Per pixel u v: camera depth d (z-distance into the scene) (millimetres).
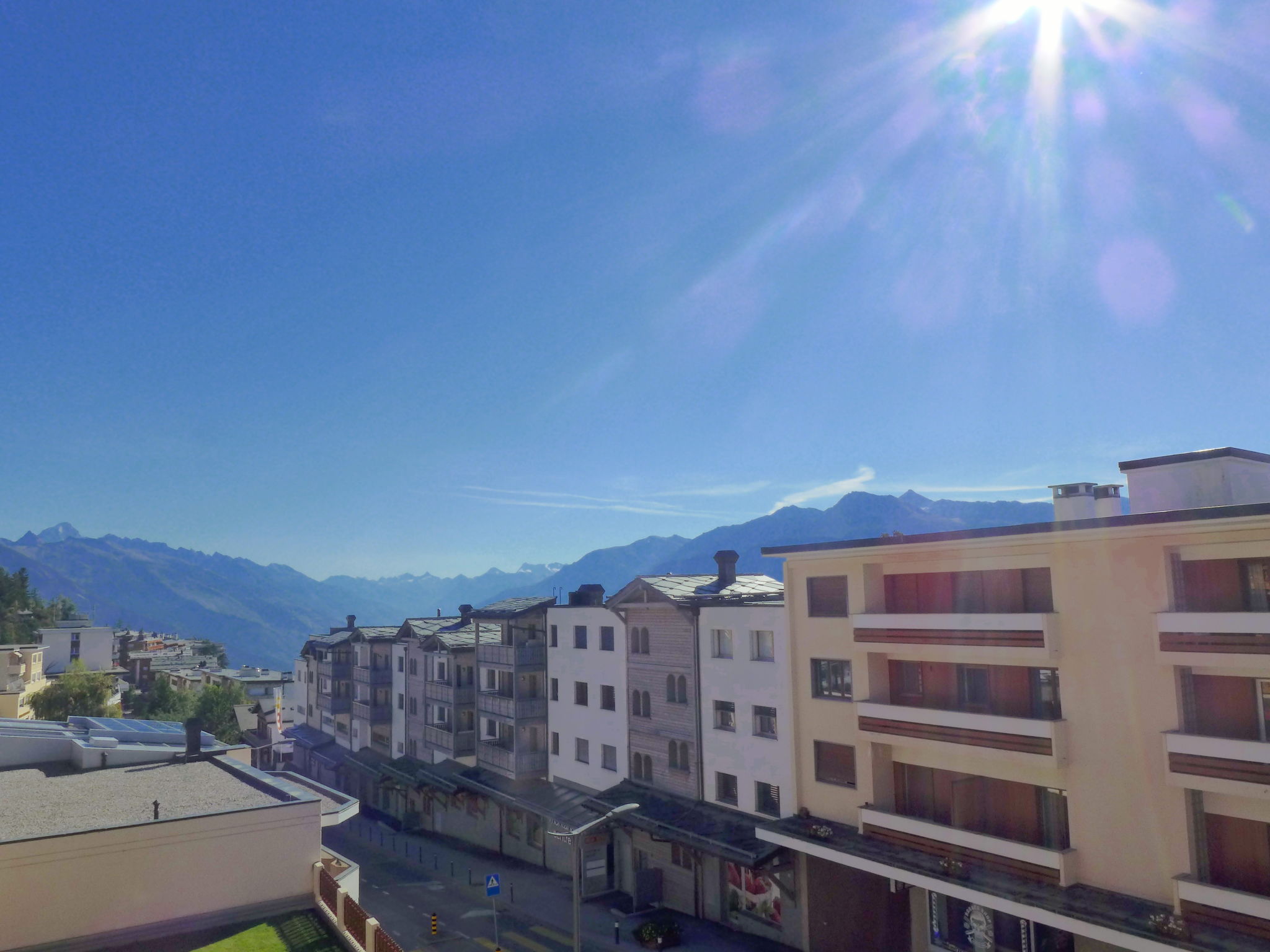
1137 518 21312
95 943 16766
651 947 32344
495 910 33031
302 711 84250
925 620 26125
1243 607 20359
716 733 35812
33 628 105438
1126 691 21844
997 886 23062
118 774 25078
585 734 44094
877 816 27203
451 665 53969
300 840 19500
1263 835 19562
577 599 45938
